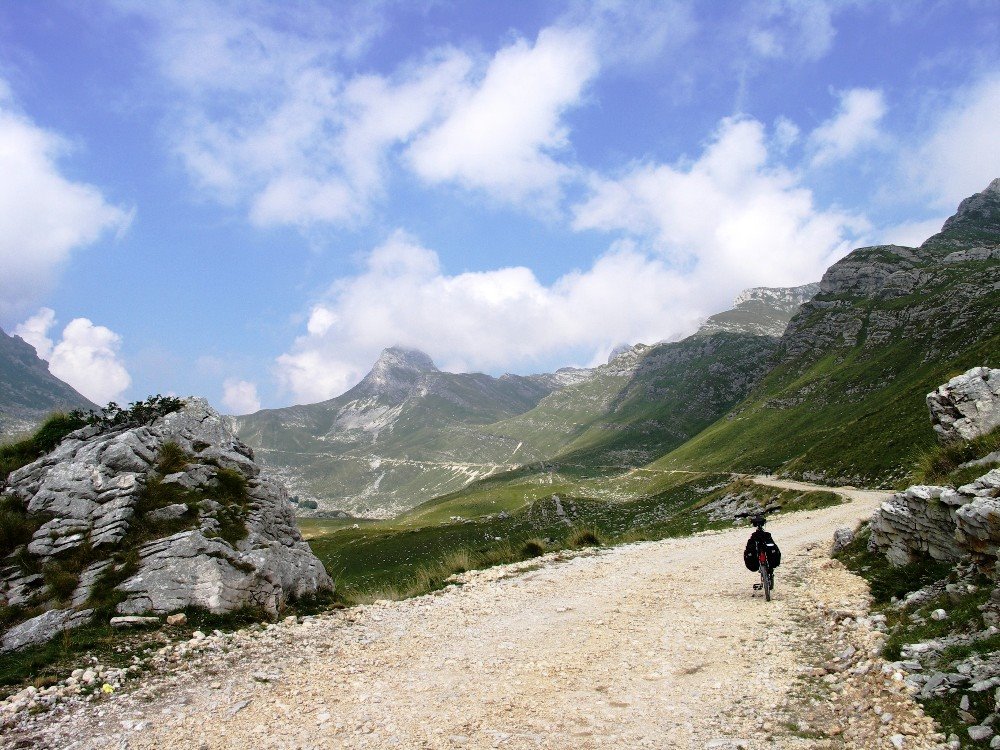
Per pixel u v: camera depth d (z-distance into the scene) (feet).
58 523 54.65
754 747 24.31
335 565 348.59
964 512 34.94
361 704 32.27
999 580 30.66
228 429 76.79
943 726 23.11
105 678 37.29
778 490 217.36
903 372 563.89
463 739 26.96
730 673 33.12
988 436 49.49
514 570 70.54
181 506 59.00
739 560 69.97
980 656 26.16
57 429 65.72
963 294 608.60
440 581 69.87
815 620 41.57
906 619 34.88
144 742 28.91
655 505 416.46
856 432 287.28
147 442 64.95
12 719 31.73
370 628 49.21
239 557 55.93
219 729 30.04
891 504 48.57
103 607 47.62
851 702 27.22
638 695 30.96
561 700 30.96
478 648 41.47
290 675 38.01
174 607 49.49
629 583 60.29
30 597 48.39
